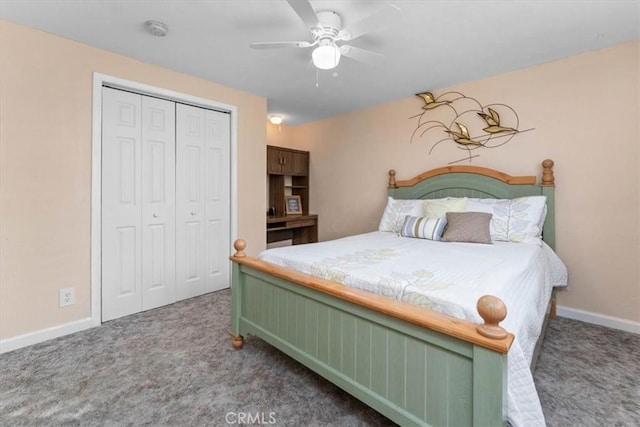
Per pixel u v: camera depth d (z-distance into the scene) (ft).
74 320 7.66
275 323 6.02
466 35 7.23
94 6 6.16
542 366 6.16
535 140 8.96
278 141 15.92
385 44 7.65
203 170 10.40
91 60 7.82
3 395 5.22
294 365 6.22
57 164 7.38
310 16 5.46
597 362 6.31
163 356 6.53
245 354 6.64
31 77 6.98
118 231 8.51
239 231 11.37
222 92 10.64
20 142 6.88
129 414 4.79
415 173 11.64
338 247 7.30
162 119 9.34
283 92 11.32
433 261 5.71
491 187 9.64
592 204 8.14
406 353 3.87
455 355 3.40
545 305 6.35
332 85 10.57
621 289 7.81
